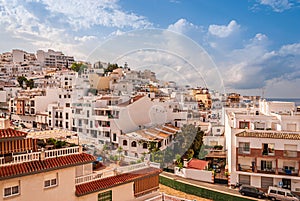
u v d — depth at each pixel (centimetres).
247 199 2345
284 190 2466
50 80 7788
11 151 1397
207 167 2923
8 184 1294
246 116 3156
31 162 1413
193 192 2548
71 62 13025
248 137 2703
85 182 1684
